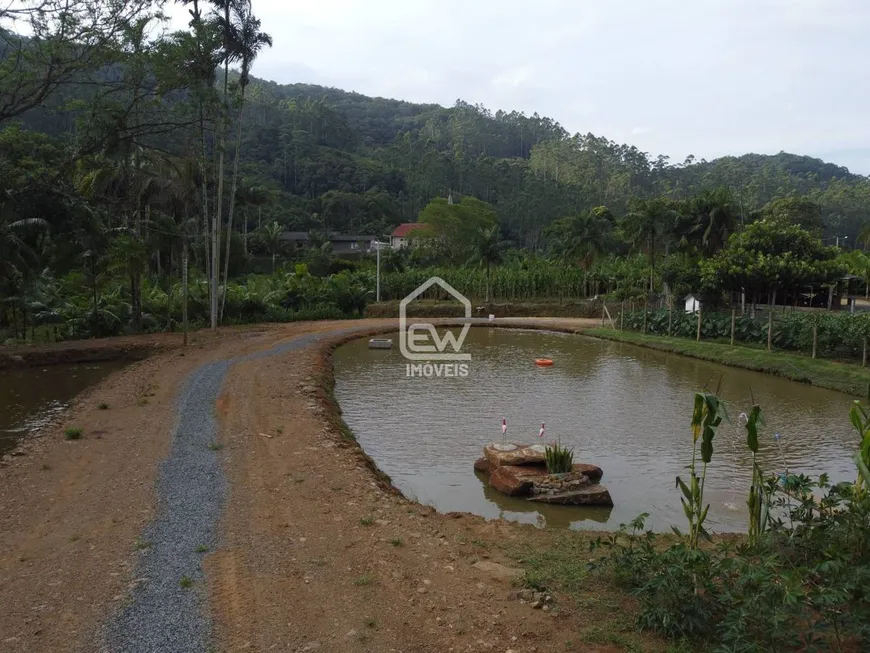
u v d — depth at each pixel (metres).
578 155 128.62
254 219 74.00
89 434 10.87
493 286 47.66
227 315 33.88
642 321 31.34
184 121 24.19
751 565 4.62
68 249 24.27
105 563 5.98
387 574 5.79
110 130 21.11
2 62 18.11
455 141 143.50
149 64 20.23
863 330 19.98
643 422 14.27
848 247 79.88
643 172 126.81
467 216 66.38
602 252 49.09
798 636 4.18
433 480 10.41
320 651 4.52
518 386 18.61
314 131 117.31
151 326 28.70
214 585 5.54
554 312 43.34
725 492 9.88
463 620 4.95
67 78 19.03
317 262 55.47
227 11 27.48
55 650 4.55
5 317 26.27
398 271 54.12
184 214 31.11
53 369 19.70
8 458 9.51
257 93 120.56
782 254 27.75
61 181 23.92
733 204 36.72
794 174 151.88
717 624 4.38
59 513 7.30
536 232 89.44
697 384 19.11
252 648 4.55
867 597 4.00
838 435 13.20
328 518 7.23
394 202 91.31
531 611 5.07
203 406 13.16
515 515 9.00
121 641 4.65
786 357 21.66
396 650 4.53
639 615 4.78
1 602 5.25
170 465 9.15
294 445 10.38
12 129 22.28
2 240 20.69
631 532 7.95
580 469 10.25
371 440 12.67
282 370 18.08
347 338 28.98
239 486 8.30
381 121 171.38
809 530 5.14
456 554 6.34
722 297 31.08
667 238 36.66
